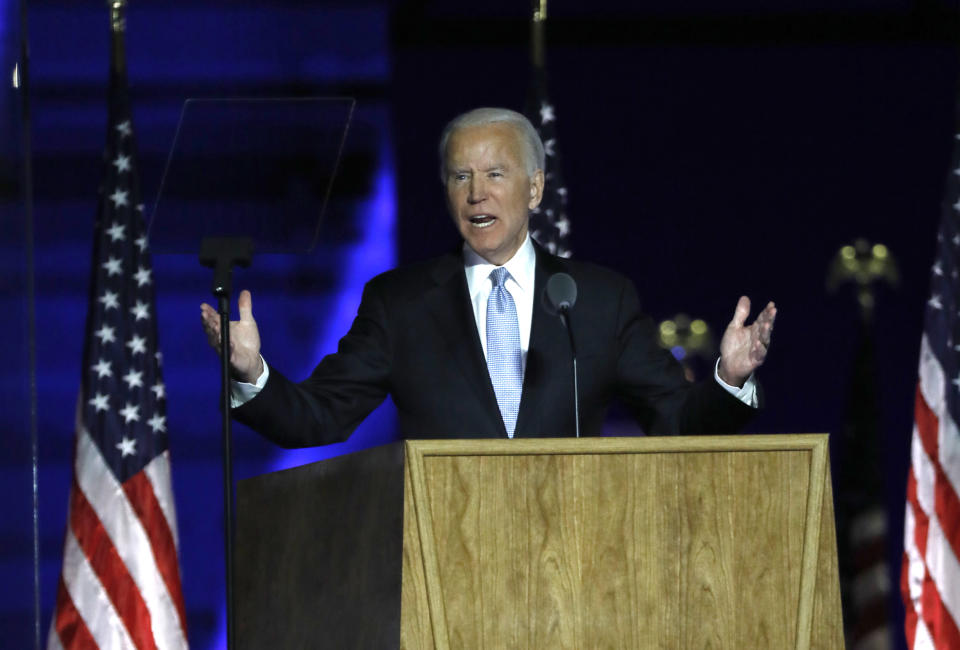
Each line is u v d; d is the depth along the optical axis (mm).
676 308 20922
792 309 20938
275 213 10430
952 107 21109
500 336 9242
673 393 9094
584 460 6117
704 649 6086
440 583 5871
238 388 8406
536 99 17438
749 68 21281
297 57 20031
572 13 21125
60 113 19344
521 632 5949
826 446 6281
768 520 6230
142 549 15641
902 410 20688
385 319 9297
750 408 7793
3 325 11102
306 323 19594
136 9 19578
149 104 19406
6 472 11078
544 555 6020
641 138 21172
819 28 21203
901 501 20500
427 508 5871
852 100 21219
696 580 6129
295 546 7016
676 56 21297
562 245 17031
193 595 19016
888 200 21078
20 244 11266
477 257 9555
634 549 6098
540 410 8820
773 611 6172
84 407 15977
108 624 15438
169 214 10320
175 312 19453
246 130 10578
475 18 20625
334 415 8938
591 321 9203
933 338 17047
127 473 15844
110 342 16109
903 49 21219
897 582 20281
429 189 20141
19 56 11461
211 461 19297
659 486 6164
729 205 21109
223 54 19750
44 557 18531
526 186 9438
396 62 20375
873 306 20906
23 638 11133
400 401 9148
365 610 6004
